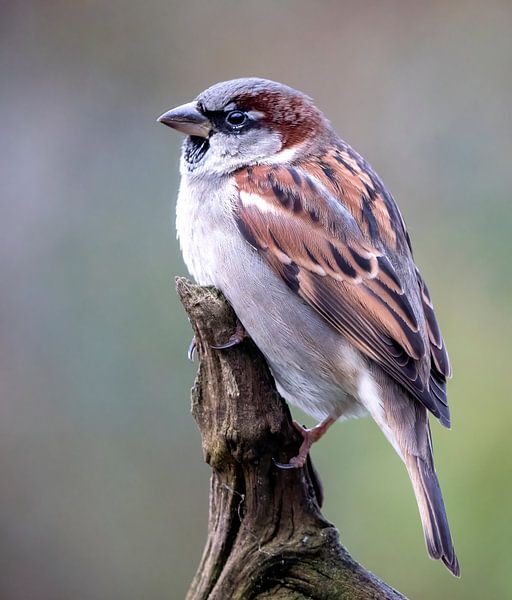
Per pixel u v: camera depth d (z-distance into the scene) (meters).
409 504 11.03
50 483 13.03
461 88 14.41
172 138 14.16
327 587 7.73
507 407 10.96
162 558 12.98
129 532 13.02
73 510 13.06
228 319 7.70
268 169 8.84
